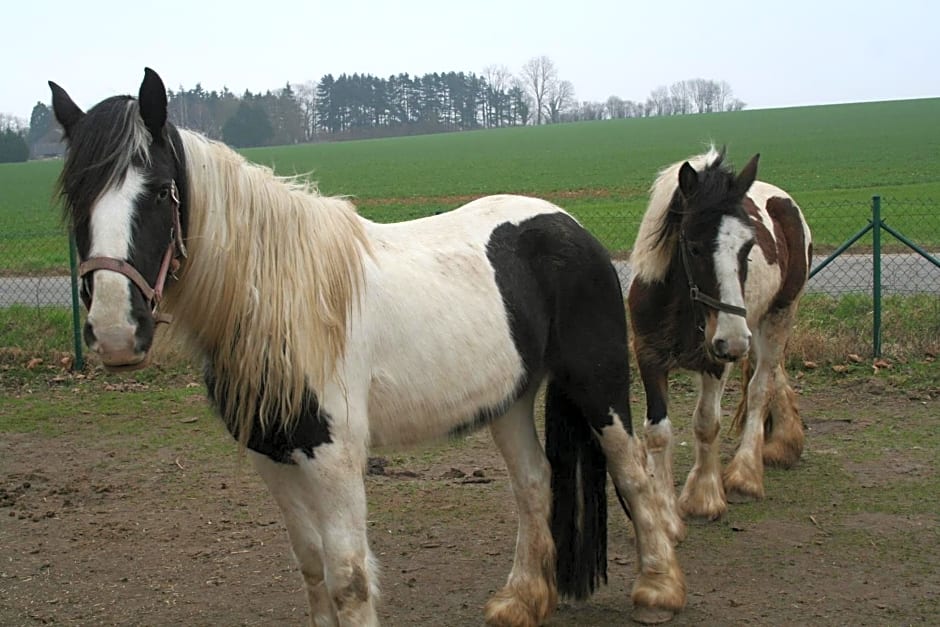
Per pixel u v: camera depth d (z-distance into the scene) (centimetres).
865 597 402
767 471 588
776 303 580
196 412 758
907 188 2383
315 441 297
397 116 9419
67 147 280
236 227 295
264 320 294
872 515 502
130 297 254
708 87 10238
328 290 306
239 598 425
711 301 440
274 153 5928
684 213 456
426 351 331
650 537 398
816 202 1991
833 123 5819
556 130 7412
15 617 411
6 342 946
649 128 6756
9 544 495
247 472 611
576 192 2927
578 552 398
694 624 385
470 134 7806
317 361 295
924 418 673
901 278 1122
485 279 355
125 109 267
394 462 620
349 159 5284
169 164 276
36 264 1461
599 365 383
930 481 549
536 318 370
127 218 258
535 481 395
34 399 808
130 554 479
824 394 745
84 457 649
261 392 296
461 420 346
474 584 434
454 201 2803
